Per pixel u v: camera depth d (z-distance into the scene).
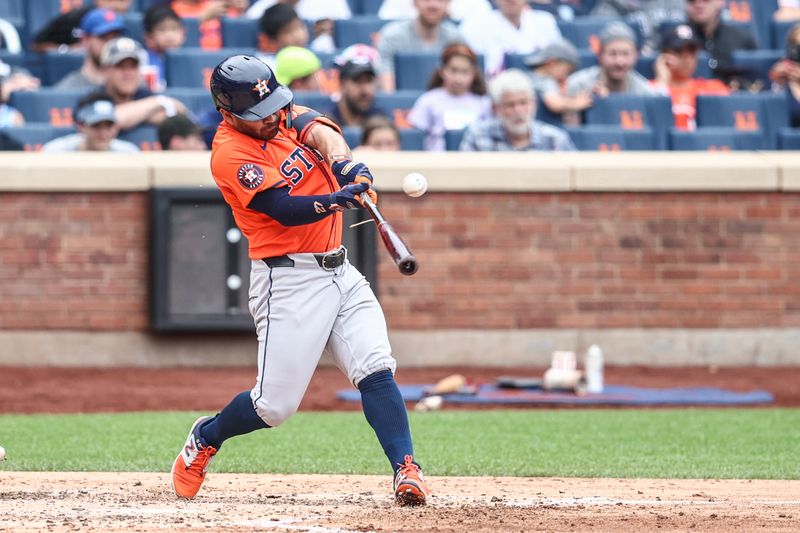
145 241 41.69
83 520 17.16
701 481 22.64
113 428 30.44
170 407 35.19
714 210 43.81
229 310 41.56
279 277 17.92
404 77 48.84
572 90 49.34
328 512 17.88
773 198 44.06
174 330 41.25
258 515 17.64
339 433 29.91
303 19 53.06
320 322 17.98
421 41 50.50
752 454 27.08
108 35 46.69
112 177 41.25
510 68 49.72
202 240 41.31
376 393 18.25
